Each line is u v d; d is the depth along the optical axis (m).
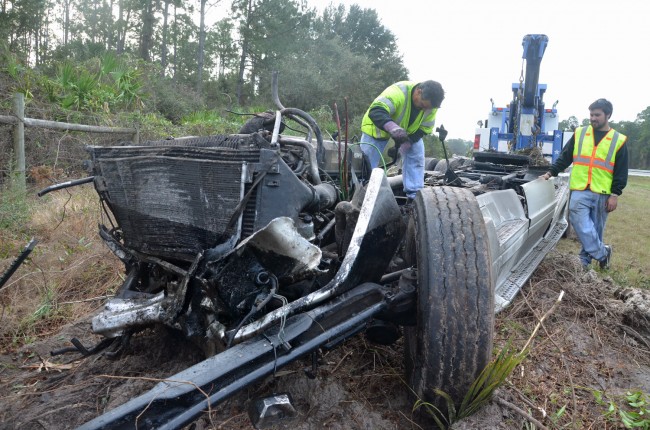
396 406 2.68
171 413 1.95
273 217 2.38
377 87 32.97
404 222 3.14
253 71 36.62
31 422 2.52
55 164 7.27
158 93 17.84
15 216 5.68
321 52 33.28
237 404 2.63
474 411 2.42
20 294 4.09
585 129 5.42
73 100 9.52
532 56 9.26
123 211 2.77
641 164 65.50
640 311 3.79
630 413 2.65
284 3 34.56
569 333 3.67
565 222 6.76
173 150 2.54
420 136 4.64
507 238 3.61
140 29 36.03
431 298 2.29
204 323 2.54
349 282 2.51
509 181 5.63
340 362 3.02
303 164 2.90
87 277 4.52
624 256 6.75
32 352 3.28
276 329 2.29
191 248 2.53
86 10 42.09
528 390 2.86
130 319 2.68
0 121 6.66
